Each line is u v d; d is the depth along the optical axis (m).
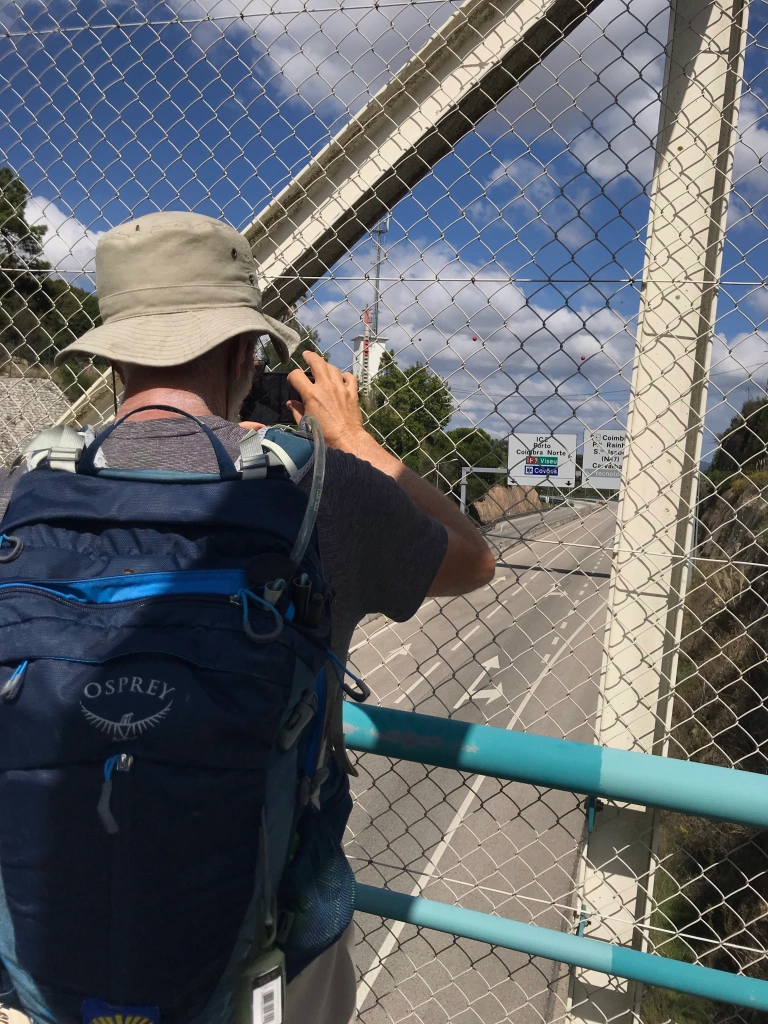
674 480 1.54
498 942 1.56
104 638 0.87
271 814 0.92
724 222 1.45
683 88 1.45
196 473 0.98
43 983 0.89
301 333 1.78
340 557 1.05
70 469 1.02
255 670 0.85
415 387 1.69
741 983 1.40
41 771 0.85
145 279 1.12
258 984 0.93
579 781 1.35
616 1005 1.68
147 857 0.83
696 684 2.51
